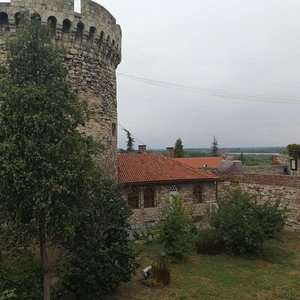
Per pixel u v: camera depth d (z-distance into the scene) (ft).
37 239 31.63
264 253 63.10
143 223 76.02
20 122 27.61
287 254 62.80
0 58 46.70
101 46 56.03
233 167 108.37
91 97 53.88
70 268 37.45
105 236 38.60
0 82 28.02
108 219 39.63
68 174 27.20
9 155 26.48
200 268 54.54
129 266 40.86
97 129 54.90
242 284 47.75
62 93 29.19
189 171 86.53
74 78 51.34
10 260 40.93
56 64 30.12
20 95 27.32
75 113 29.96
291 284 47.88
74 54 51.57
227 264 56.85
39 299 34.01
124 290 44.45
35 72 29.48
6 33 47.19
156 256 59.26
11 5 46.62
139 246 65.67
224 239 61.93
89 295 37.19
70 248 37.55
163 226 58.34
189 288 45.85
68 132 29.58
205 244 63.62
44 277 31.30
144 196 78.02
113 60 61.52
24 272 36.04
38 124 27.37
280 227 61.67
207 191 85.71
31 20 31.68
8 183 26.89
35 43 29.55
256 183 88.22
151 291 44.47
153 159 89.66
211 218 65.26
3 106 27.89
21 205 27.58
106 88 58.29
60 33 49.83
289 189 80.28
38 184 26.86
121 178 75.82
